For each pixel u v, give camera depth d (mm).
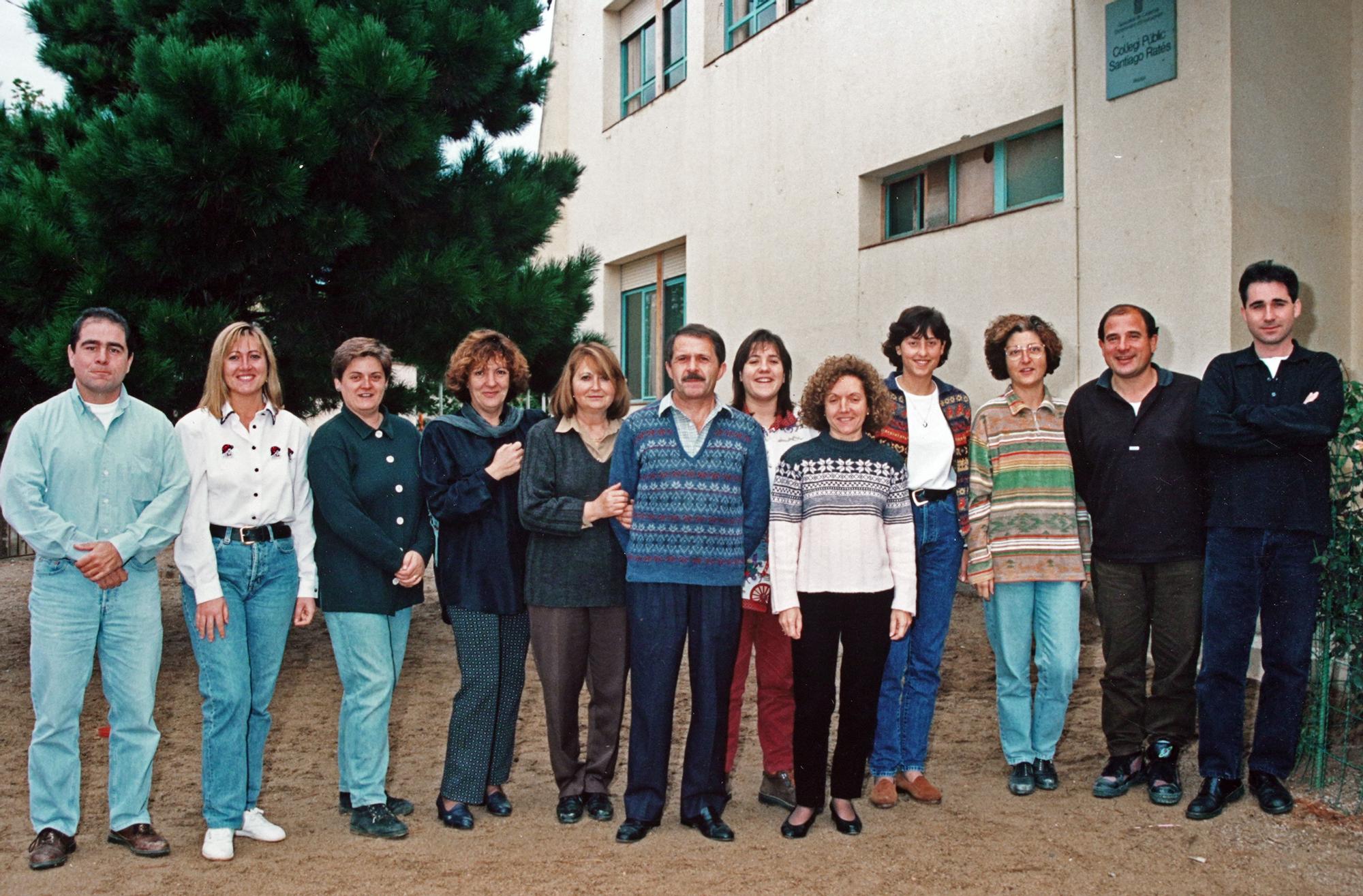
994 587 4477
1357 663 4195
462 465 4141
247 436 3955
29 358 5852
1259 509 4039
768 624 4367
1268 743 4168
